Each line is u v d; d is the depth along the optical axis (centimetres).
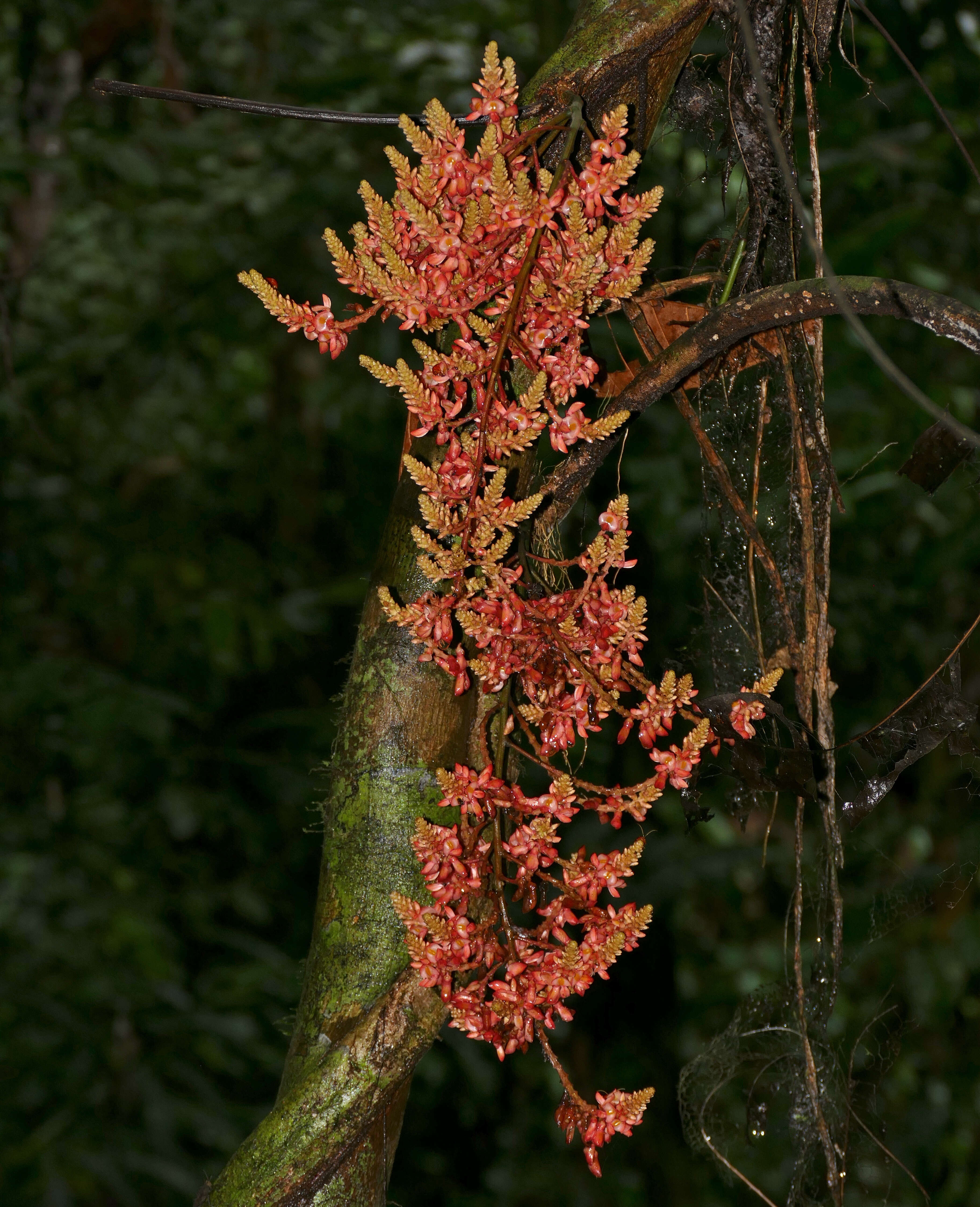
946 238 321
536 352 102
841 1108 148
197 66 405
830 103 278
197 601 380
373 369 100
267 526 441
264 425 443
